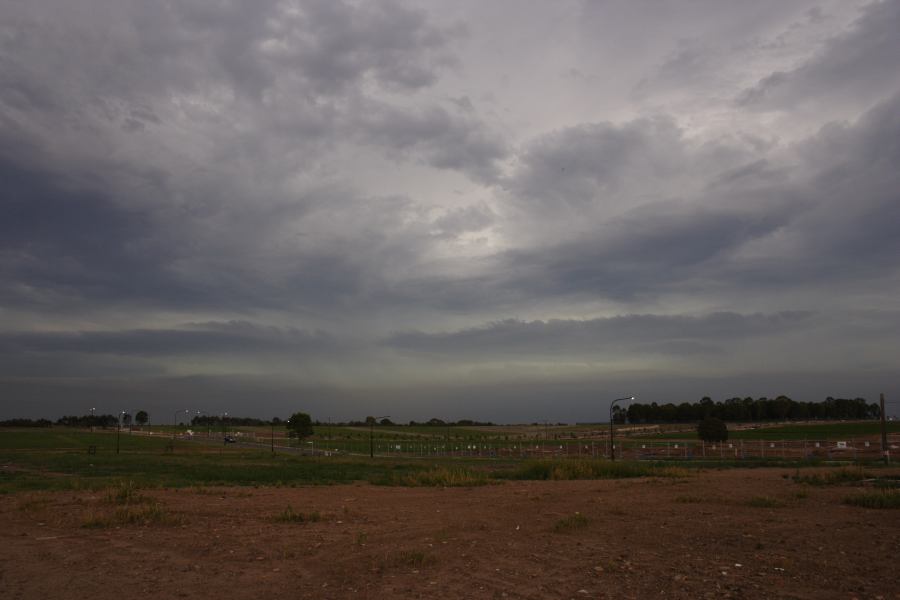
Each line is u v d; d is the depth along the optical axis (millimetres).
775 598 8773
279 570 10906
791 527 14578
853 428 156250
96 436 171625
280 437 183000
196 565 11305
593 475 39156
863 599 8695
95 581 10227
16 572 10852
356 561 11477
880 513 17016
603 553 11961
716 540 13094
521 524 15828
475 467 58156
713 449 89062
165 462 64062
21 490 27797
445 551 12320
